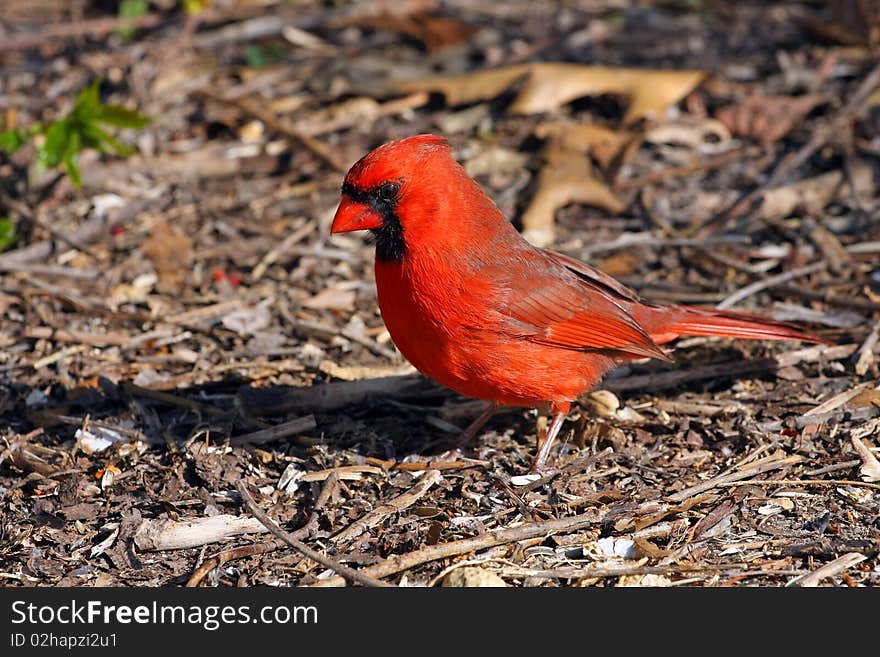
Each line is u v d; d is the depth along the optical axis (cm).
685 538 737
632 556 722
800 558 714
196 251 1126
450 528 752
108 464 826
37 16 1582
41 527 767
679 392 910
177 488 801
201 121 1317
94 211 1184
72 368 948
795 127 1277
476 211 767
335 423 888
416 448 861
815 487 779
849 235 1120
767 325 885
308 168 1251
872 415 848
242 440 853
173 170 1241
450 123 1309
